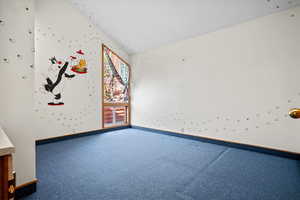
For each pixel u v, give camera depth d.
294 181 1.46
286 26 2.03
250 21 2.29
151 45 3.46
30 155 1.23
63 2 2.84
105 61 3.53
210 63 2.70
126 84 3.99
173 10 2.49
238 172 1.64
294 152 1.99
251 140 2.31
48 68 2.66
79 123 3.09
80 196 1.22
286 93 2.04
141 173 1.61
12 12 1.13
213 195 1.25
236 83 2.43
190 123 2.97
